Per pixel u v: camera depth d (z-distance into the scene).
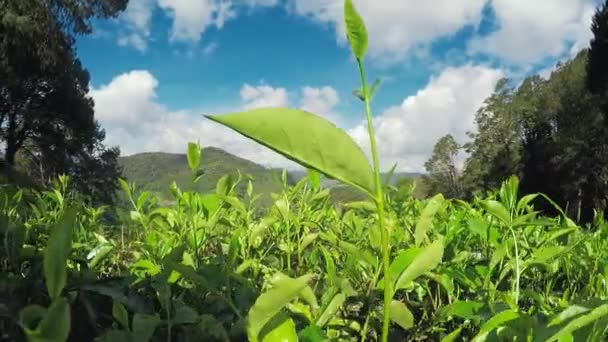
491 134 51.03
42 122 33.81
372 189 0.63
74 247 1.68
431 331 1.40
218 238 2.06
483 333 0.84
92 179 35.56
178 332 1.10
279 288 0.72
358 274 1.51
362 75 0.62
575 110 38.50
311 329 0.86
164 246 1.82
